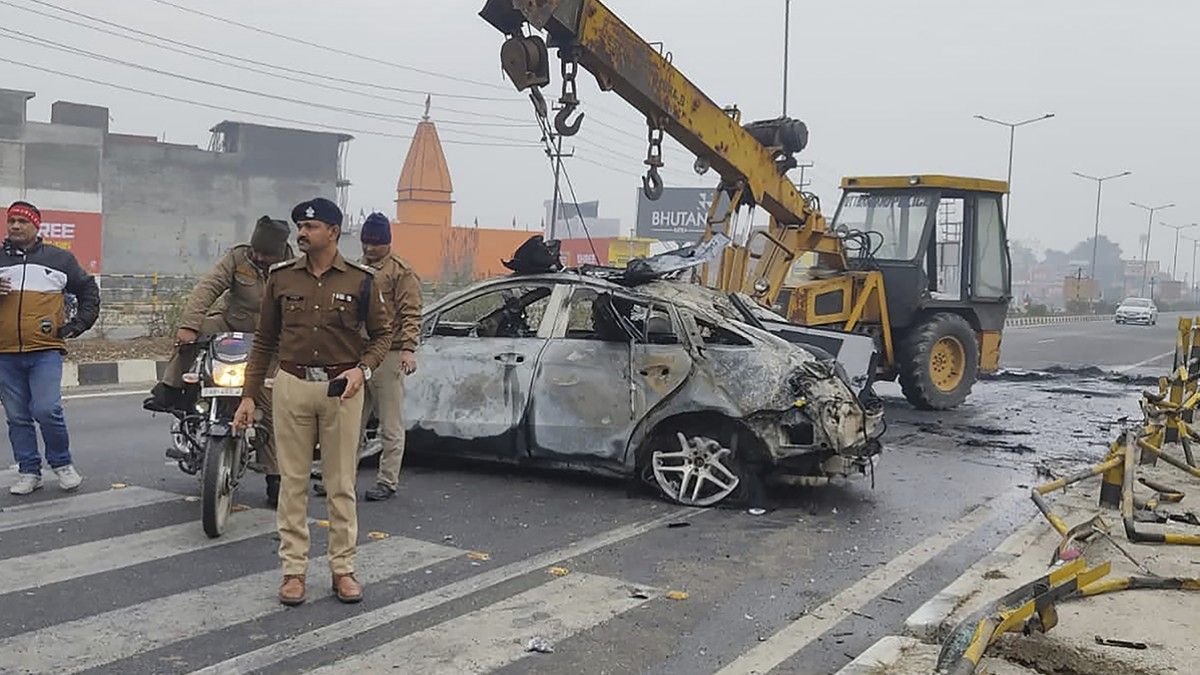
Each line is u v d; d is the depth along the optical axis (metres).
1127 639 4.77
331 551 5.18
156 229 47.94
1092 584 5.35
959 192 13.80
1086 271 141.88
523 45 8.34
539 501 7.34
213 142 52.28
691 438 7.38
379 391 7.14
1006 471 9.20
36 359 6.78
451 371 8.05
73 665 4.29
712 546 6.39
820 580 5.81
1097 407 14.09
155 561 5.63
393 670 4.36
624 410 7.48
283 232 6.39
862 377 9.02
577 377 7.64
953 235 13.88
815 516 7.26
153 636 4.62
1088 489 8.32
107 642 4.54
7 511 6.48
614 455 7.54
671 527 6.79
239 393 5.98
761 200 11.50
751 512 7.24
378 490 7.23
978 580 5.69
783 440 7.23
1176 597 5.38
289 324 4.98
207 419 6.23
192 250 48.81
